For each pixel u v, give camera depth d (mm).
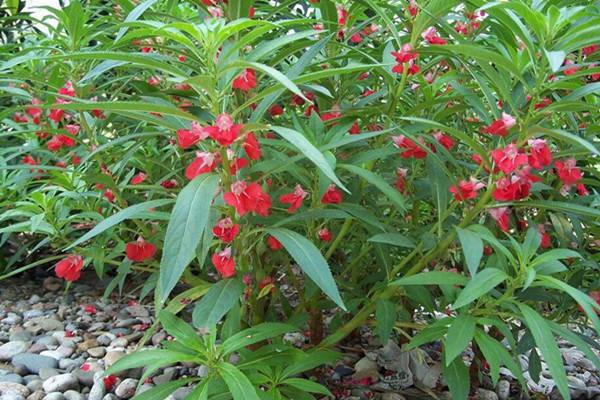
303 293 714
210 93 475
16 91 675
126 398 755
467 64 589
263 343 694
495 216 560
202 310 490
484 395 760
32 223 635
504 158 512
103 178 623
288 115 719
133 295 1160
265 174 528
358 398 740
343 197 643
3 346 890
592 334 927
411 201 682
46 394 758
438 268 681
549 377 851
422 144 565
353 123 612
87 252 678
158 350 511
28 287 1208
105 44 670
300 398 568
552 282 471
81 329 995
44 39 726
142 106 439
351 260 758
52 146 722
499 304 528
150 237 679
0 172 896
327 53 692
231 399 519
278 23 446
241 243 543
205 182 425
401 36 666
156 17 733
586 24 485
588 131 607
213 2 618
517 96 578
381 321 592
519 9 486
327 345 662
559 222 670
